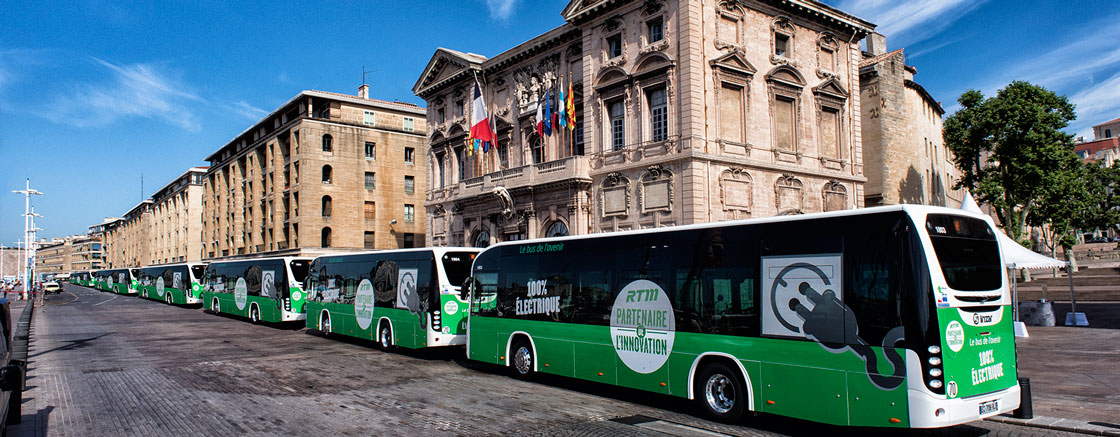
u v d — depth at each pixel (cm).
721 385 1173
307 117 6234
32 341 2517
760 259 1119
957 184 4559
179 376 1648
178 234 10281
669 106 2930
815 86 3341
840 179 3416
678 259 1266
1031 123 4138
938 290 923
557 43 3612
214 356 2047
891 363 929
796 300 1058
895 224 953
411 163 6856
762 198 3056
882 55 4325
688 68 2856
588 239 1482
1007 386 1013
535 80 3778
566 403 1329
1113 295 3812
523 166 3584
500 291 1723
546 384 1573
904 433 1066
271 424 1122
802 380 1034
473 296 1820
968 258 988
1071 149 4228
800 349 1041
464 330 2045
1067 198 4312
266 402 1316
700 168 2830
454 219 4291
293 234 6334
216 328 3108
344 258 2600
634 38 3120
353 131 6469
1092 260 6738
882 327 945
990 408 966
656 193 2962
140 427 1102
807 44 3334
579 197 3275
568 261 1523
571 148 3512
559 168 3391
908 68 4488
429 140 4656
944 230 966
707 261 1209
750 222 1149
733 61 3008
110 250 15962
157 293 5962
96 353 2127
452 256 2062
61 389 1467
